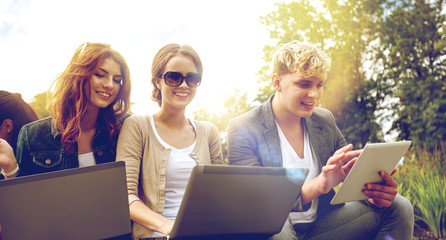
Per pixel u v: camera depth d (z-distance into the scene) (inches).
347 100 408.5
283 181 63.0
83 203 59.7
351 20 427.5
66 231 59.2
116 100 96.2
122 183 62.2
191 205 58.7
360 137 412.8
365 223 87.0
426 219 175.8
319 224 90.4
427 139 346.0
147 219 74.3
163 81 89.8
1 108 96.0
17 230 56.5
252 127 99.4
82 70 88.5
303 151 99.3
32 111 103.7
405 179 204.4
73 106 91.4
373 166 77.2
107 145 95.7
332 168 73.5
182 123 93.7
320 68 87.5
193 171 56.6
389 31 406.9
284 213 66.1
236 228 63.7
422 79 385.7
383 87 400.2
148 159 87.0
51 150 92.3
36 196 56.9
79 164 93.2
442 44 382.0
